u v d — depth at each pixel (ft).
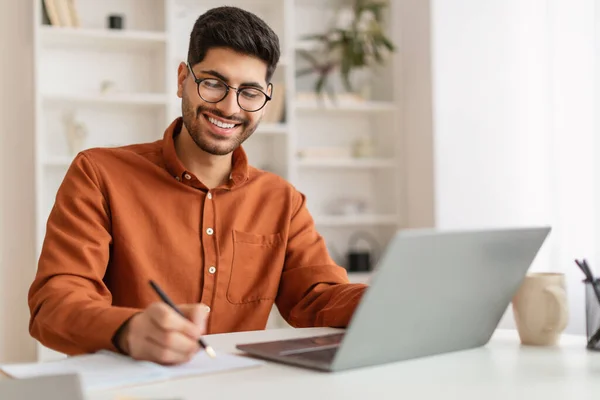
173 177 5.41
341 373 3.25
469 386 3.01
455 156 12.86
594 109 10.88
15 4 12.02
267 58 5.20
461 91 12.92
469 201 12.88
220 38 5.04
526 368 3.37
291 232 5.76
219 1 13.00
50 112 12.17
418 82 13.23
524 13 12.96
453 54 12.91
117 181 5.25
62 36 11.66
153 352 3.28
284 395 2.83
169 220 5.31
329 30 13.38
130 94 12.00
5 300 11.95
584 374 3.24
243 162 5.62
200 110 5.15
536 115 12.81
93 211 5.04
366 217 13.46
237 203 5.57
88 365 3.30
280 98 12.83
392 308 3.26
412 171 13.48
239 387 2.97
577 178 11.13
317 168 14.01
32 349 12.04
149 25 12.59
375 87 14.37
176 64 12.74
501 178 12.95
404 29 13.62
